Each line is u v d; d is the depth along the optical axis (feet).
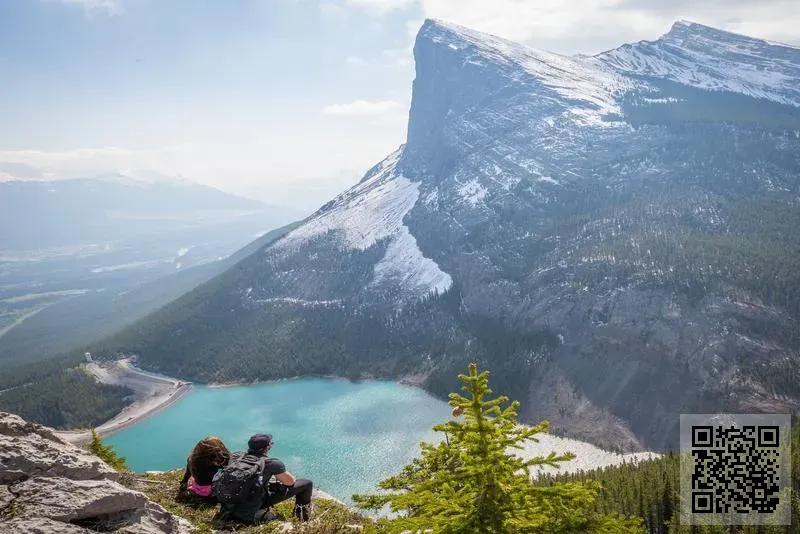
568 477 359.46
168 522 35.78
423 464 47.44
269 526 44.19
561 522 37.35
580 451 602.44
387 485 47.03
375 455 587.68
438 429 37.60
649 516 284.41
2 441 33.50
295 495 48.21
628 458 569.64
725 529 228.84
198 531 41.55
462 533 35.78
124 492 33.86
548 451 602.03
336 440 637.71
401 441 625.41
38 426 37.68
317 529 44.57
